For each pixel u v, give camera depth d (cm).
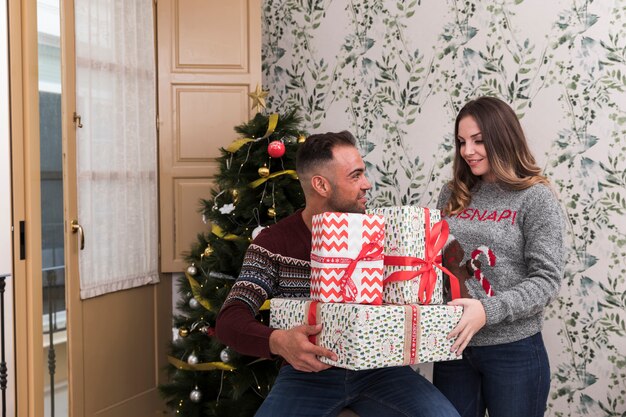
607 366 303
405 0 349
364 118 361
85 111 307
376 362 154
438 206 228
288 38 380
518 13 321
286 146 302
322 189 190
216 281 297
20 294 265
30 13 267
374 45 358
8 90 263
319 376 178
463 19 335
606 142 303
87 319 308
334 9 368
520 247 199
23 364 267
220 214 303
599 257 305
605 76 303
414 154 348
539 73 317
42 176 289
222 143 355
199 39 355
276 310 179
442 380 211
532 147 318
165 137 355
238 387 281
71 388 296
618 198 301
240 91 356
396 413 171
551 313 313
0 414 292
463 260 204
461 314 170
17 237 264
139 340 346
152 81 353
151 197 351
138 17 343
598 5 304
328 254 163
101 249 316
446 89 340
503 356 197
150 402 353
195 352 304
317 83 373
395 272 167
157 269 356
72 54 299
